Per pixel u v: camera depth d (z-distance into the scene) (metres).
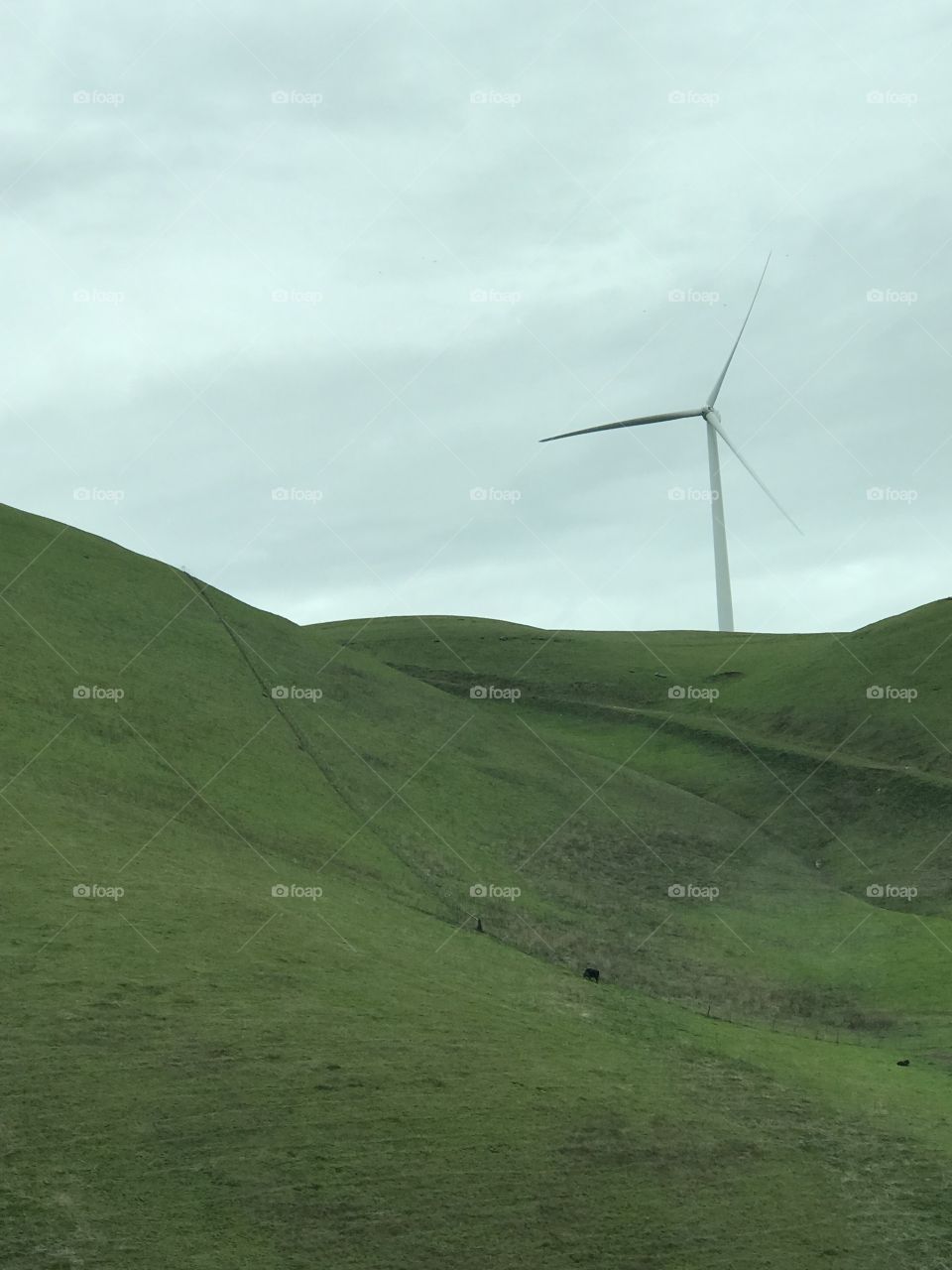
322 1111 38.47
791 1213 36.62
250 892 55.31
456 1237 34.16
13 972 43.66
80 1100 37.44
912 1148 40.81
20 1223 32.53
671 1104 41.88
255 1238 33.22
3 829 54.94
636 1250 34.44
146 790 65.12
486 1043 44.28
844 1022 57.88
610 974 58.38
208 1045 41.06
